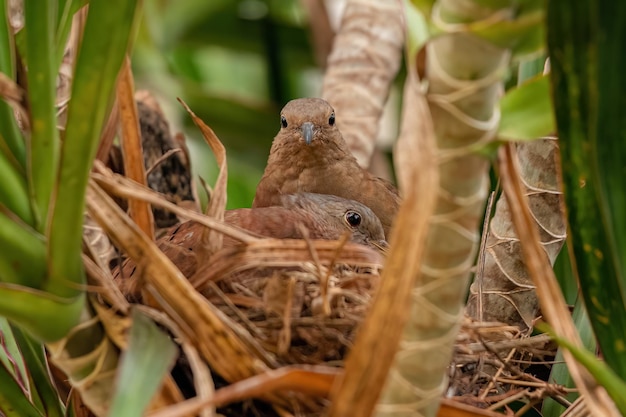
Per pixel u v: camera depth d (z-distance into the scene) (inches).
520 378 63.2
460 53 51.1
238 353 59.8
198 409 52.4
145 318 56.4
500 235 64.2
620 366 58.8
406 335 56.0
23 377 63.2
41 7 53.4
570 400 63.6
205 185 64.2
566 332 58.1
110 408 51.2
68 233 54.0
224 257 61.9
